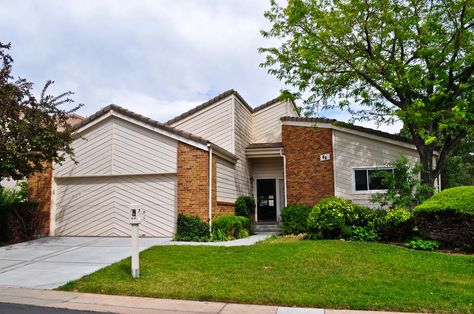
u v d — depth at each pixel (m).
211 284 7.18
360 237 12.02
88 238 13.86
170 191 14.01
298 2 13.70
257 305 6.20
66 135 13.08
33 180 15.02
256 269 8.30
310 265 8.56
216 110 17.45
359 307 5.99
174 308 6.03
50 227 14.66
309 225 12.93
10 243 13.09
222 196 15.18
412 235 12.04
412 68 12.88
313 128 16.19
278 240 13.14
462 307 5.85
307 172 16.11
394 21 13.16
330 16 13.57
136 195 14.30
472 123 13.03
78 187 14.84
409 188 12.75
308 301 6.21
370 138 15.45
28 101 12.41
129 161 14.34
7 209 13.58
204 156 13.76
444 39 13.19
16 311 5.84
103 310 5.92
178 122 17.78
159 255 9.85
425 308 5.88
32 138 12.16
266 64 14.97
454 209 10.50
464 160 30.95
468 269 8.20
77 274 8.34
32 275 8.39
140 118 14.24
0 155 12.03
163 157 14.07
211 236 13.18
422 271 8.04
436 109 13.29
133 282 7.43
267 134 19.88
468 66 12.98
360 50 13.75
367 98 14.62
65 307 6.07
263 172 19.67
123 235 14.18
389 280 7.39
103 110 14.59
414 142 13.79
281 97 15.05
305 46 13.82
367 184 15.31
